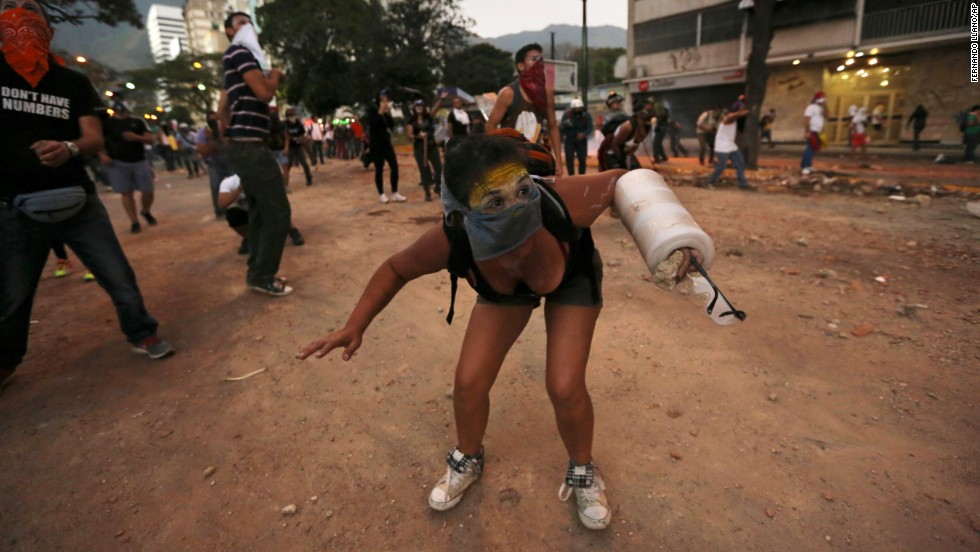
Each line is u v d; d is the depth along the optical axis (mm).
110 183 7355
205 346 3748
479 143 1435
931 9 19047
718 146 9672
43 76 2895
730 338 3488
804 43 22516
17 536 2191
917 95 20203
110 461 2609
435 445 2637
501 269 1696
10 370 3230
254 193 4223
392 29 43812
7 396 3201
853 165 13461
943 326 3492
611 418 2744
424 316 4086
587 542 2051
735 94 26219
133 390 3232
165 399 3123
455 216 1597
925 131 20188
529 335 3648
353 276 5051
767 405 2779
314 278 5023
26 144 2893
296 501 2324
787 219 6750
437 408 2932
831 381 2955
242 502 2330
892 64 20703
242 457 2607
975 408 2650
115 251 3361
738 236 5953
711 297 1648
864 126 14688
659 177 1858
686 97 28078
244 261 5676
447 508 2211
